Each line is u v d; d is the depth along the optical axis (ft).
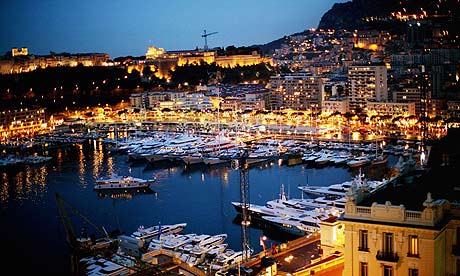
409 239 282.36
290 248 450.30
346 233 296.92
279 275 390.63
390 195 318.65
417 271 281.13
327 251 422.41
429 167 408.67
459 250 286.66
